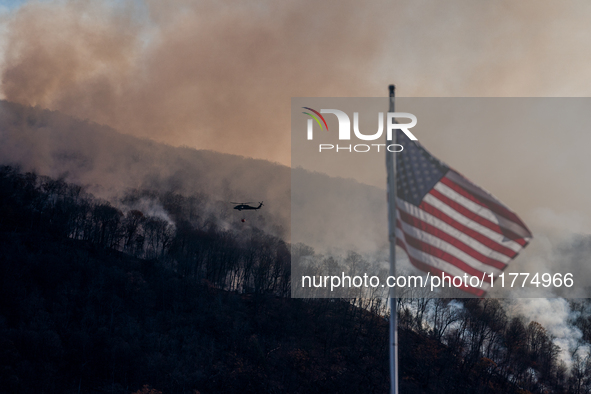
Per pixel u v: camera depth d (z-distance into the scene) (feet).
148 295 539.29
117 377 394.73
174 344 453.99
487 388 488.85
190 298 554.05
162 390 390.83
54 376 377.71
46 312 456.86
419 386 468.75
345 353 499.10
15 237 596.70
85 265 558.15
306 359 471.62
